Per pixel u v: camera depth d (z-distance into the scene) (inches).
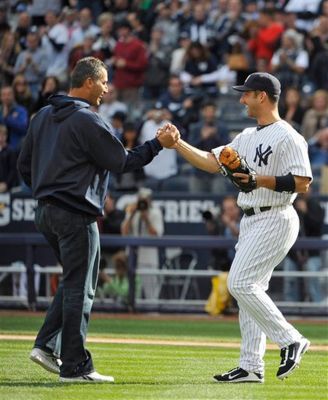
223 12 2079.2
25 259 1627.7
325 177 1692.9
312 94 1895.9
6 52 2096.5
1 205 1734.7
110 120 1884.8
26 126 1822.1
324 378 804.6
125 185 1742.1
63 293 730.8
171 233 1689.2
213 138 1729.8
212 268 1573.6
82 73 735.1
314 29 1939.0
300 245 1549.0
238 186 738.2
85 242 727.7
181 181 1777.8
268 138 756.0
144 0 2167.8
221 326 1385.3
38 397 655.8
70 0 2244.1
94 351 981.2
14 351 952.3
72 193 721.6
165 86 2010.3
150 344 1077.8
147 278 1595.7
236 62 1934.1
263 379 765.9
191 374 809.5
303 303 1556.3
